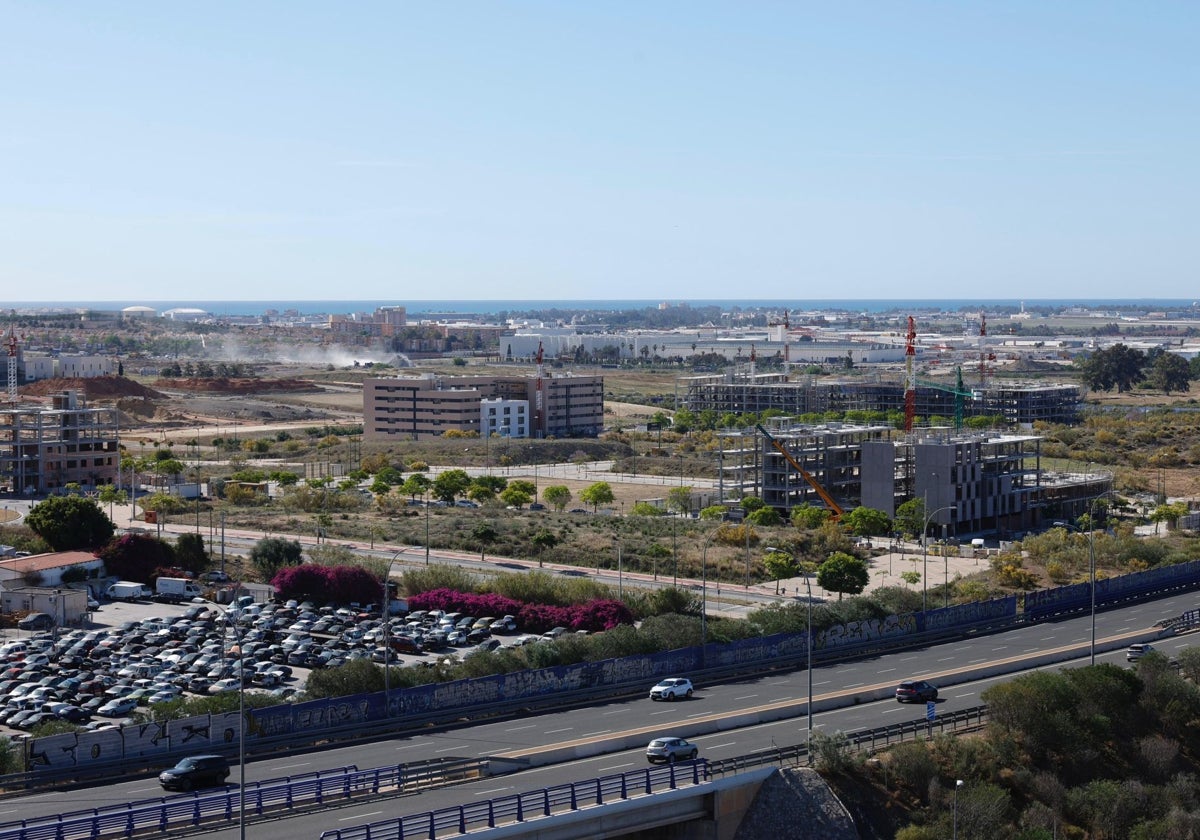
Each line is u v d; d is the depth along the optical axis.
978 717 118.31
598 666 126.19
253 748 103.81
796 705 120.12
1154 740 119.62
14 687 133.62
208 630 160.62
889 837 97.88
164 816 84.25
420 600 173.25
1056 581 196.12
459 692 116.88
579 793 92.00
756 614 153.00
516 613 166.38
